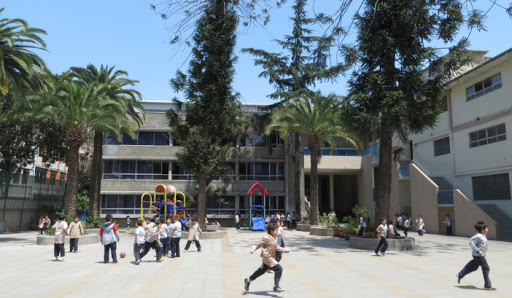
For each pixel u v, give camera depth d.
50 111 19.75
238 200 37.88
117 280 9.26
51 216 35.19
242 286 8.59
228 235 26.17
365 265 11.95
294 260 13.15
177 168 38.09
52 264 11.98
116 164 37.31
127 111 29.19
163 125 38.12
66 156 34.53
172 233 13.86
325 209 45.62
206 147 24.50
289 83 35.09
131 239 23.02
